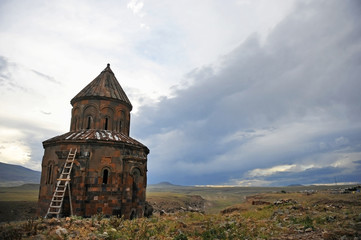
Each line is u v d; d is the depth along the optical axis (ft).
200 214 66.08
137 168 74.74
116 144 72.18
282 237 36.04
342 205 61.67
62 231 35.22
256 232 39.78
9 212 102.78
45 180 72.64
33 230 35.45
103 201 67.92
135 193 73.72
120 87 89.92
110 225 42.60
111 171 70.38
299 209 58.18
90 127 79.82
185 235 37.47
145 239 36.06
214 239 36.88
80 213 65.16
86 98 80.84
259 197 94.53
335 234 34.81
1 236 33.50
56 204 63.57
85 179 67.51
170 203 154.20
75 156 68.64
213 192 390.42
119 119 83.51
